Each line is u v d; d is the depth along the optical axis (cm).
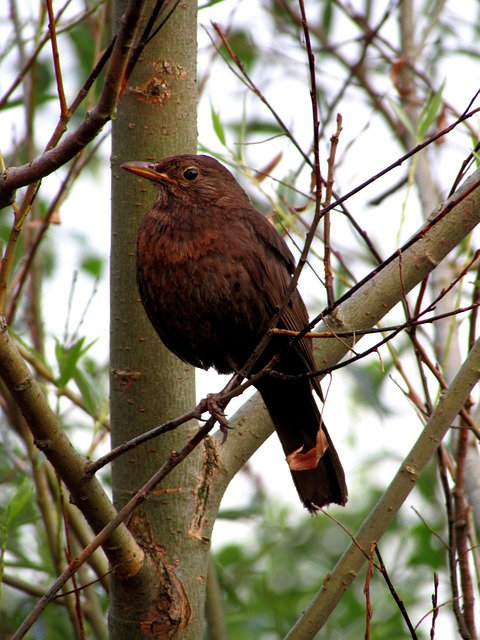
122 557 682
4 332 599
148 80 806
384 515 718
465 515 773
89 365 1121
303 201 1037
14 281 1028
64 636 1001
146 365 774
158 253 809
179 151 818
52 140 622
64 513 717
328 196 718
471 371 723
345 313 809
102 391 917
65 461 630
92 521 654
